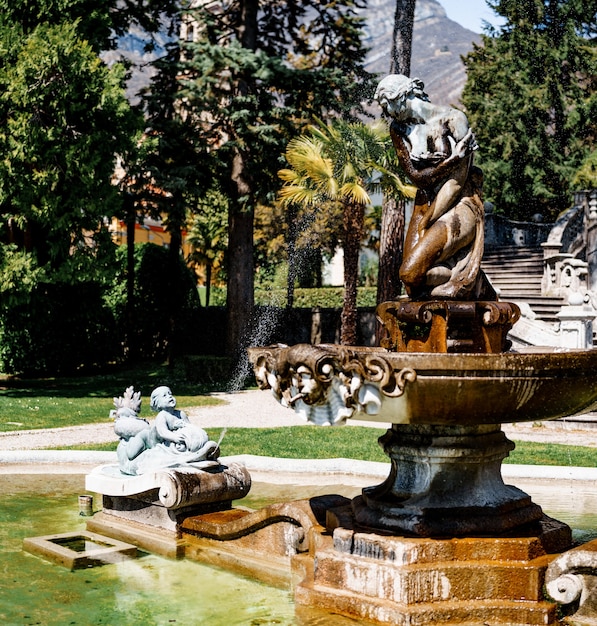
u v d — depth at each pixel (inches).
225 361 898.7
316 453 437.4
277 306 1160.2
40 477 360.5
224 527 230.4
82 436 501.4
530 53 1401.3
